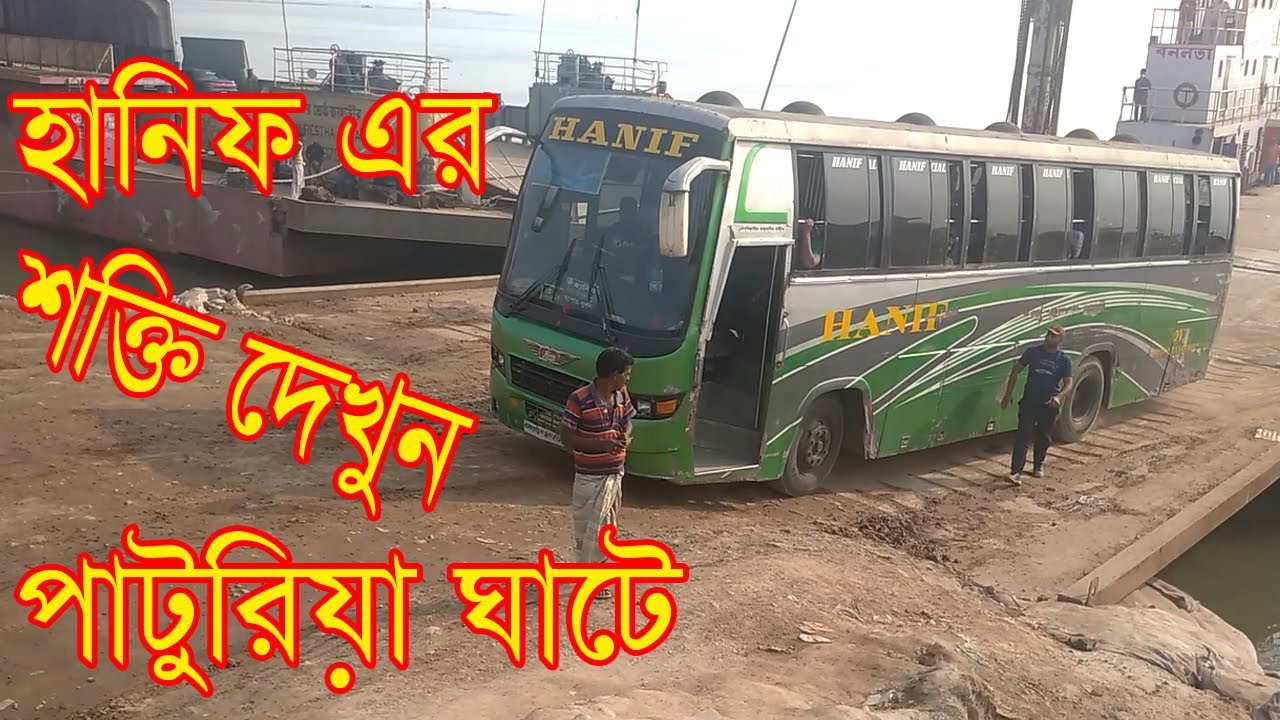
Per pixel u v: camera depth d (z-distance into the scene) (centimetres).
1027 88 2364
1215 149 5012
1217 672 923
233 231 2816
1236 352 2300
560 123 1113
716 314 1016
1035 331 1390
